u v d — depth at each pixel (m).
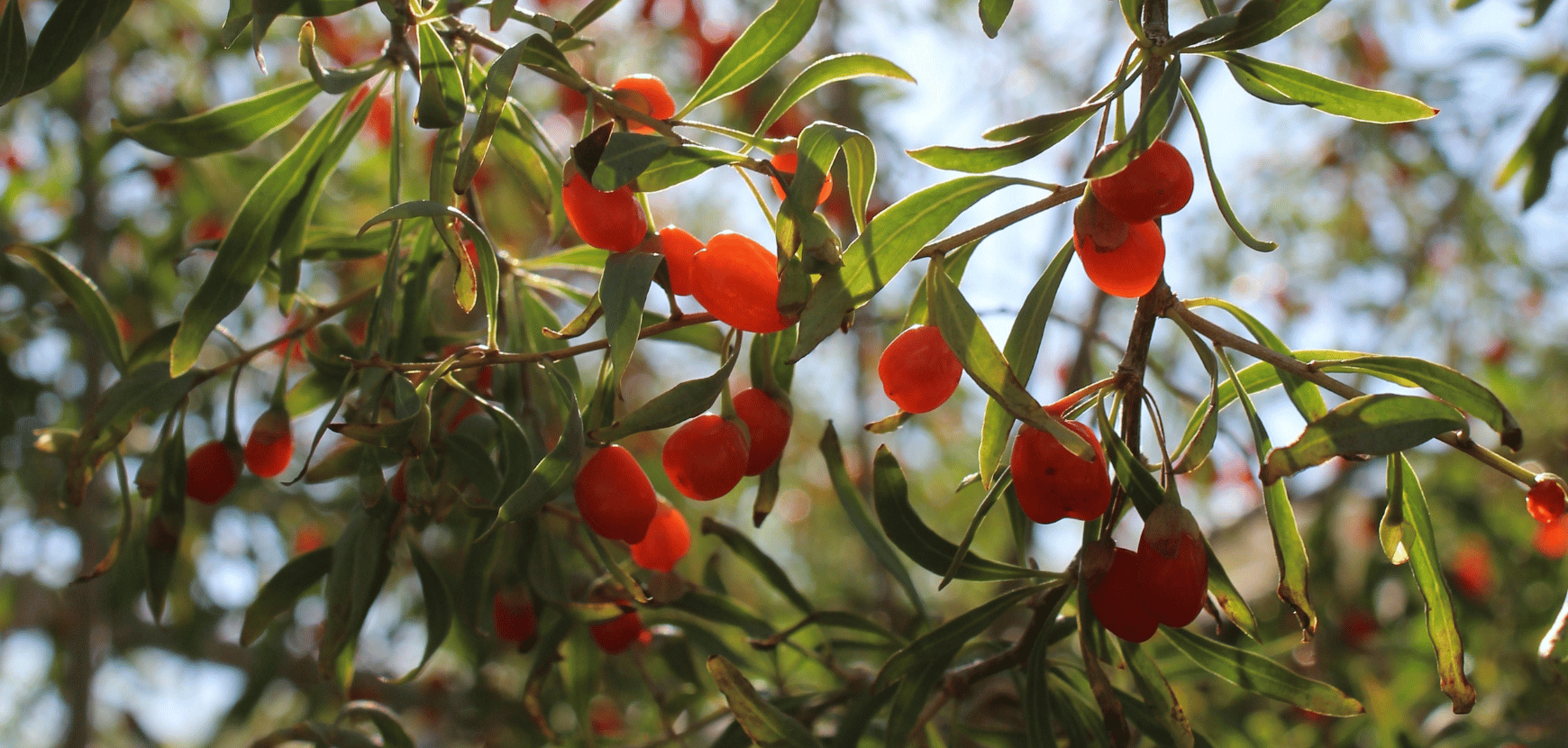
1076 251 0.45
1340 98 0.45
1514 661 0.87
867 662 0.64
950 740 0.50
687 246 0.46
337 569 0.51
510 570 0.53
